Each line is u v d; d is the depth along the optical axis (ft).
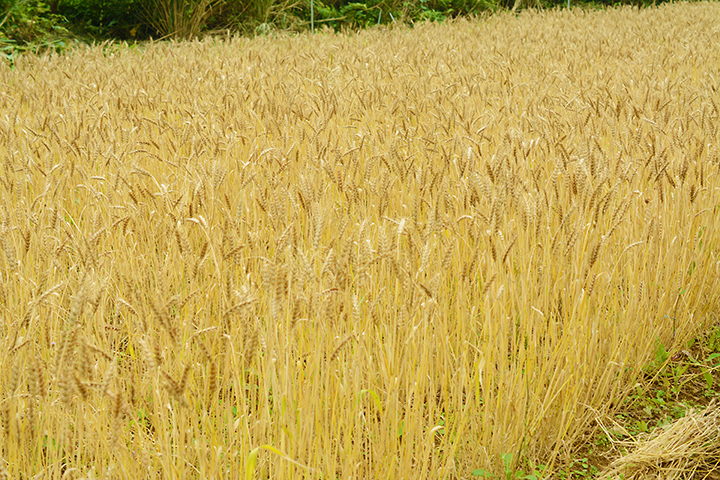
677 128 17.12
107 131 18.28
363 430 9.14
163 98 24.32
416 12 64.13
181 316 11.65
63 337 7.18
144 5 51.62
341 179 12.66
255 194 13.82
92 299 9.02
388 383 9.01
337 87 24.31
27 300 10.39
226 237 10.36
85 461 8.11
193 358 10.42
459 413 9.26
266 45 43.32
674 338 13.07
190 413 8.66
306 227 11.83
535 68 30.71
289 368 8.18
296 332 9.48
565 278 11.08
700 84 26.84
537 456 10.10
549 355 10.64
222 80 26.89
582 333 10.53
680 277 13.20
